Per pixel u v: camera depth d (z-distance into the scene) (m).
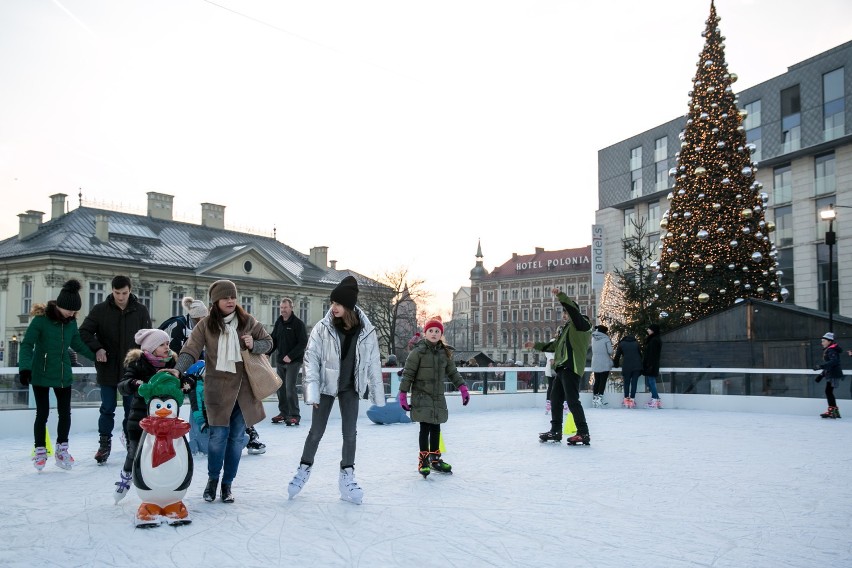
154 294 52.62
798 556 4.18
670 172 23.64
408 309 66.00
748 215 21.77
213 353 5.43
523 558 4.10
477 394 16.48
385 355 63.22
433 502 5.65
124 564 3.95
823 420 13.38
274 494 5.96
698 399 16.56
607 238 57.78
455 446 9.27
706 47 23.30
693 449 8.95
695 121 23.11
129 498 5.79
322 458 8.12
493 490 6.16
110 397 7.70
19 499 5.71
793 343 18.56
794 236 42.34
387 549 4.27
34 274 48.91
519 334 107.31
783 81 42.66
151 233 56.69
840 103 39.53
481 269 114.75
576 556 4.14
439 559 4.07
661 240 23.59
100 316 7.66
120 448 9.06
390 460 7.98
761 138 43.91
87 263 49.22
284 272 60.91
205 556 4.11
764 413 15.32
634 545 4.40
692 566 3.97
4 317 50.44
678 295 22.36
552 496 5.91
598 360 16.70
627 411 15.82
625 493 6.05
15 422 10.41
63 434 7.23
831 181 40.53
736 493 6.08
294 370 11.91
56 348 7.15
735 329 19.72
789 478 6.82
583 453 8.57
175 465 4.82
